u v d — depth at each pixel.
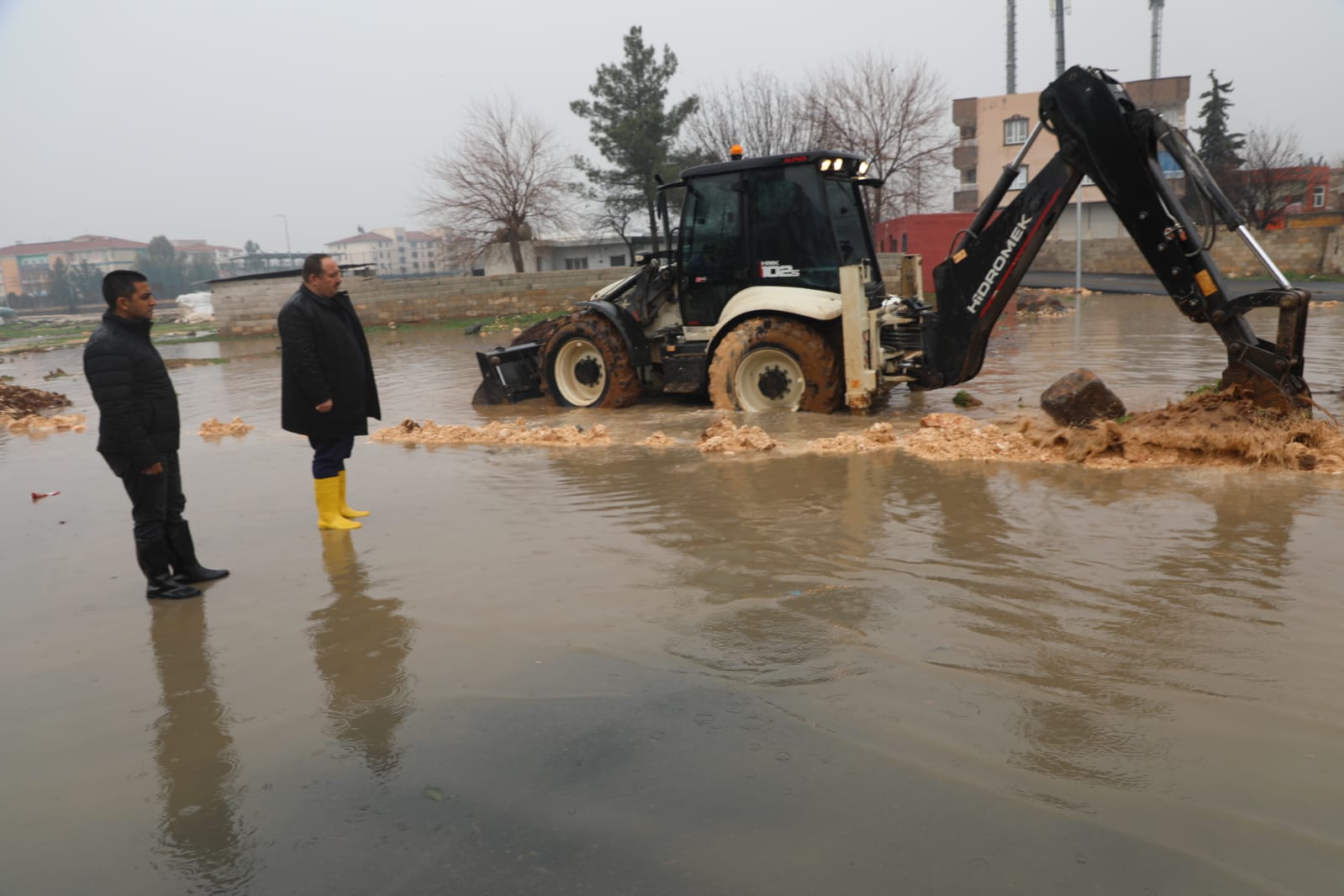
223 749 2.80
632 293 9.88
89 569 4.86
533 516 5.36
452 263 39.97
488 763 2.60
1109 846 2.09
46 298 116.06
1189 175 6.33
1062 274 35.59
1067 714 2.72
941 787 2.36
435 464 7.12
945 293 7.89
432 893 2.04
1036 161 46.94
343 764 2.65
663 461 6.79
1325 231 31.88
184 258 140.50
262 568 4.68
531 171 36.81
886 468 6.20
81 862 2.25
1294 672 2.93
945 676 3.01
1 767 2.77
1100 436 6.14
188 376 16.72
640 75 36.94
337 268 5.33
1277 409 6.08
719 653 3.27
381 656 3.43
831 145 33.50
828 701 2.86
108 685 3.34
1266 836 2.11
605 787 2.44
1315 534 4.32
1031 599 3.65
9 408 12.10
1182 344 12.96
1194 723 2.64
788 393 8.67
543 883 2.04
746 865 2.07
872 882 1.99
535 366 10.78
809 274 8.73
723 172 8.99
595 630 3.54
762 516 5.09
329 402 5.18
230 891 2.09
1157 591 3.68
